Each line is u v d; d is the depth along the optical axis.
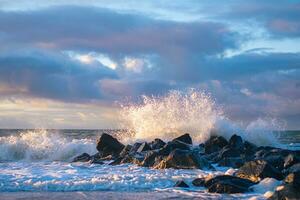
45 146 24.09
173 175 15.07
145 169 17.14
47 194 12.23
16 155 23.89
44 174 15.89
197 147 22.73
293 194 10.44
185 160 17.11
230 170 14.94
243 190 12.40
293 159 15.85
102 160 20.94
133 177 14.62
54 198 11.68
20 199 11.54
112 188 13.09
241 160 18.25
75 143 24.28
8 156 23.81
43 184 13.28
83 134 43.72
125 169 17.30
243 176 13.90
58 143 24.47
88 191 12.69
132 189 12.98
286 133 62.00
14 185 13.30
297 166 14.50
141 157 19.17
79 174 15.88
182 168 17.03
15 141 24.48
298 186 10.69
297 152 19.36
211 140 22.25
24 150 23.92
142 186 13.34
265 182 12.75
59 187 13.06
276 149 21.00
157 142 21.78
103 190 12.84
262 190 12.41
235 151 19.81
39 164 20.12
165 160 17.45
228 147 21.19
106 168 17.83
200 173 15.72
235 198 11.60
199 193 12.34
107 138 22.33
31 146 24.06
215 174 14.66
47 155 23.77
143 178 14.36
